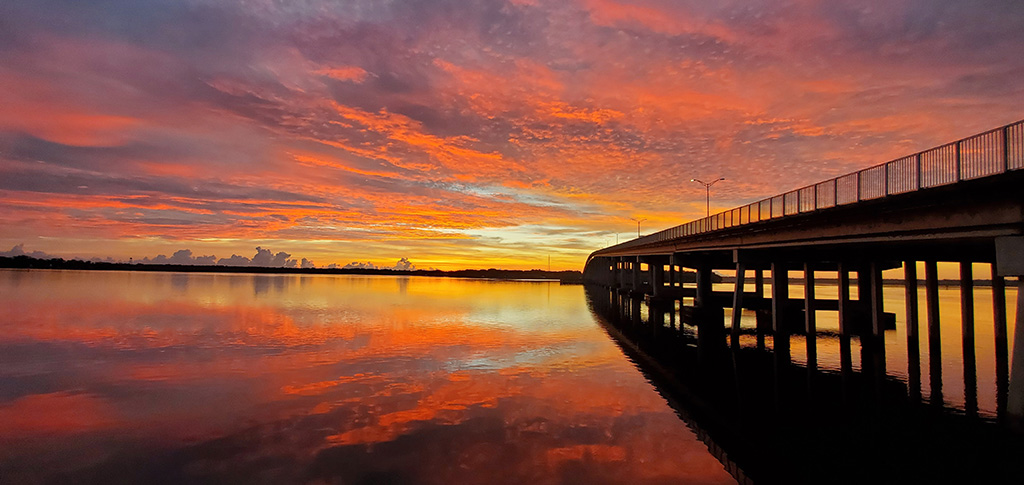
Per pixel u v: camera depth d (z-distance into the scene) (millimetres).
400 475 12438
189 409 17984
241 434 15383
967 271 29500
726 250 42406
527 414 17594
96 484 12023
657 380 23484
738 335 37531
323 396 19766
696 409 18609
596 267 172250
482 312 58219
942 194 19156
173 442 14703
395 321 47125
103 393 20203
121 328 40438
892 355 30750
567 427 16250
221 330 39562
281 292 95812
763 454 14102
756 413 18266
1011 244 16312
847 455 14203
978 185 17359
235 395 19891
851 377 24547
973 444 15133
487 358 28312
